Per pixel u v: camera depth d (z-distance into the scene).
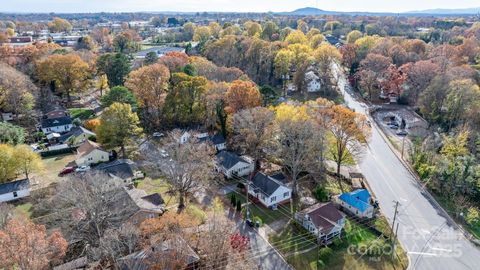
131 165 57.12
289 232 43.56
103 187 40.09
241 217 46.34
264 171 58.62
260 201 50.16
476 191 50.12
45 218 41.25
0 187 49.28
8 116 78.31
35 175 55.53
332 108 57.53
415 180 56.31
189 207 46.28
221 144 66.00
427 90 75.94
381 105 90.44
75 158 63.16
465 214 47.28
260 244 41.22
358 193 49.34
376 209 48.50
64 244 30.80
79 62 90.38
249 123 56.66
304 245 41.31
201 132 71.38
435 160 55.66
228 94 66.06
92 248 34.09
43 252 28.08
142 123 74.38
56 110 82.81
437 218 46.97
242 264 33.84
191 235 35.56
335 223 42.62
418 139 66.62
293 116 55.69
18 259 26.14
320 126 53.56
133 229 33.91
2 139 58.81
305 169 54.16
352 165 60.53
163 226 33.72
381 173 58.47
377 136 72.75
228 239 35.75
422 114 79.94
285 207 48.97
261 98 70.50
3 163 50.97
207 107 71.56
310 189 53.72
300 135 51.47
